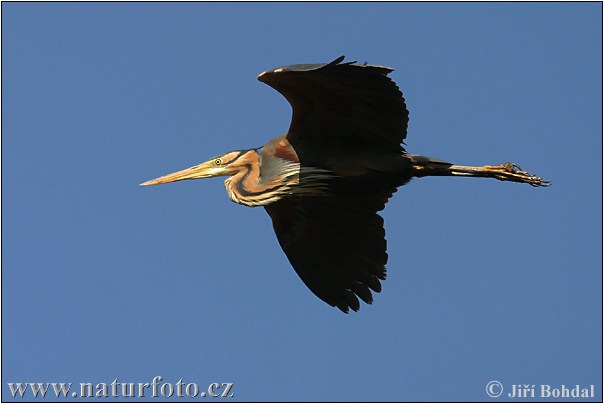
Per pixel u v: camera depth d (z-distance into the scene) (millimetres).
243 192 15664
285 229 16422
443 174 15148
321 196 15875
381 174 15086
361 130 14859
